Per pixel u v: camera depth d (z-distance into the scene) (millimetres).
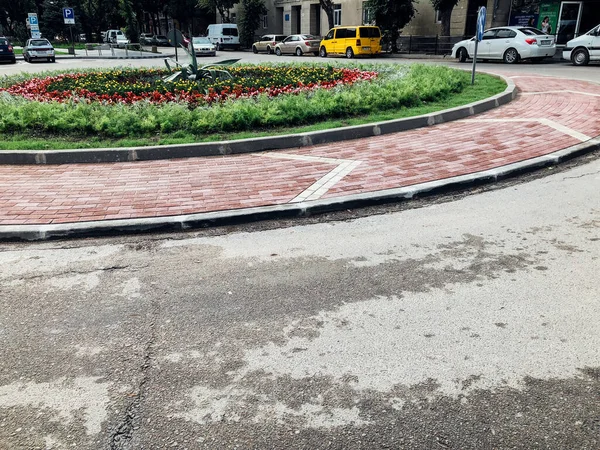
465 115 10266
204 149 7797
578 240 4906
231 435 2625
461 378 3023
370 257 4648
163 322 3656
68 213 5543
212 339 3445
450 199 6141
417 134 8867
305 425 2686
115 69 18531
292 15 45156
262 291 4066
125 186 6422
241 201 5844
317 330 3525
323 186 6285
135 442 2586
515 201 6012
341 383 3000
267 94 10680
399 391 2926
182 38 14023
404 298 3920
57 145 7898
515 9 28531
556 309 3725
